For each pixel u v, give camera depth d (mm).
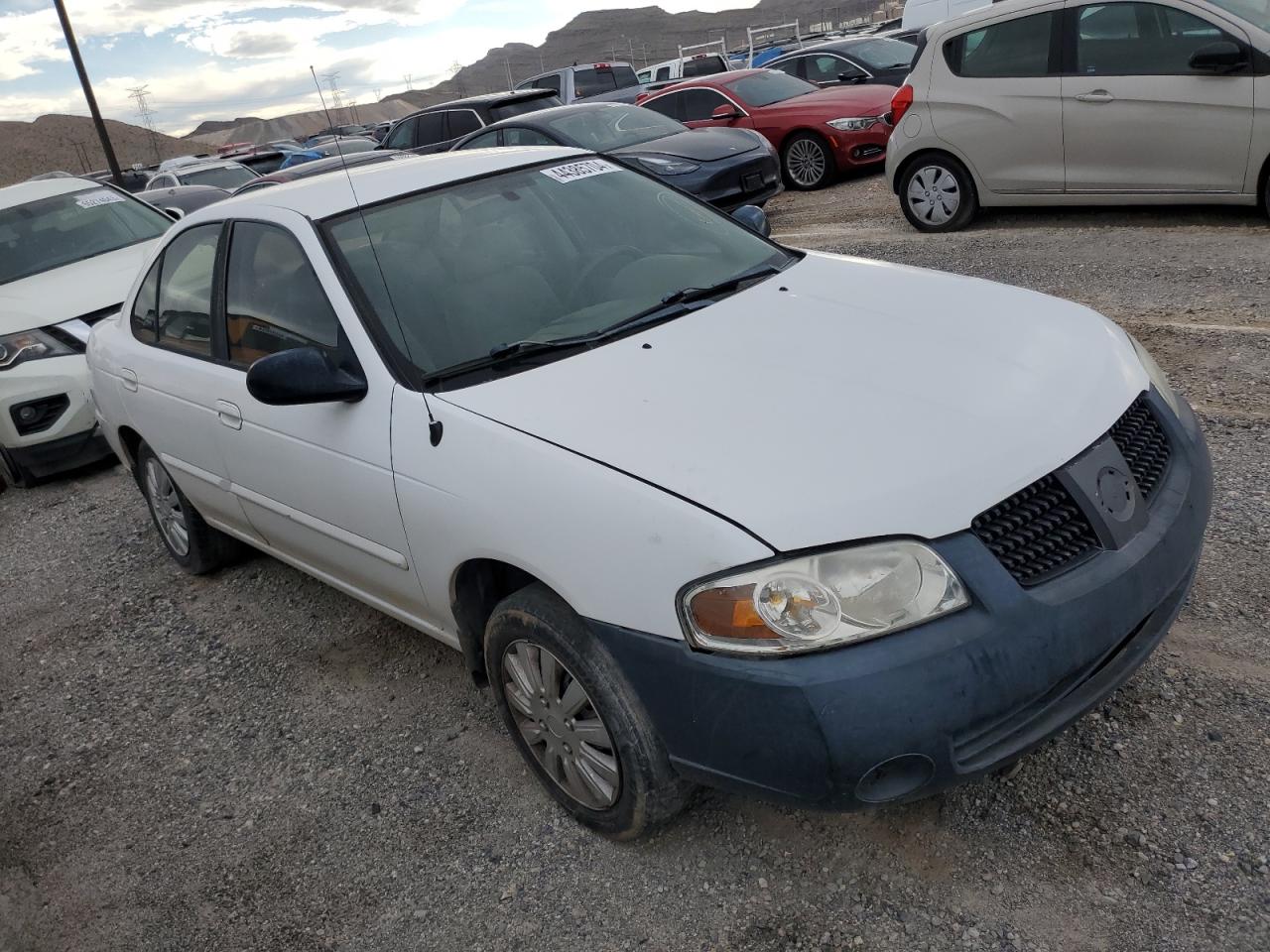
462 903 2680
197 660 4234
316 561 3715
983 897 2357
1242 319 5449
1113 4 7312
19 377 6613
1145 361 2965
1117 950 2168
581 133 10609
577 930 2516
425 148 14906
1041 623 2188
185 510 4703
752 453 2344
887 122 11594
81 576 5367
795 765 2154
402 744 3398
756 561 2154
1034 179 7996
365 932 2658
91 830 3295
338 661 3998
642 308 3191
